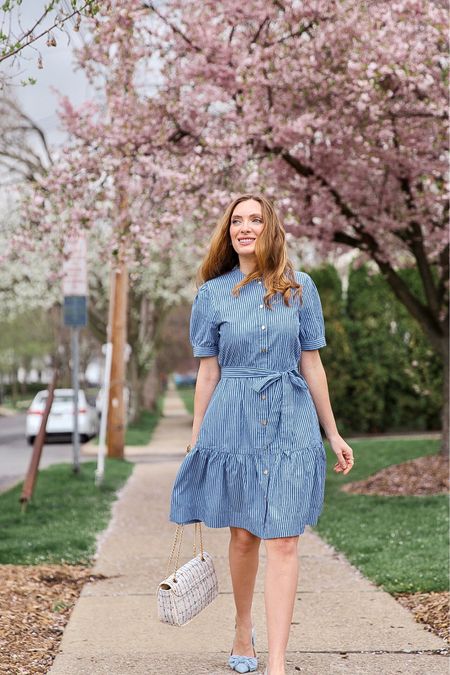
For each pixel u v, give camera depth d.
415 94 9.92
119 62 9.97
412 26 9.17
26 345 54.97
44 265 25.14
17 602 5.01
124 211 9.93
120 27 9.26
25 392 77.31
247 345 3.60
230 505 3.60
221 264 3.83
